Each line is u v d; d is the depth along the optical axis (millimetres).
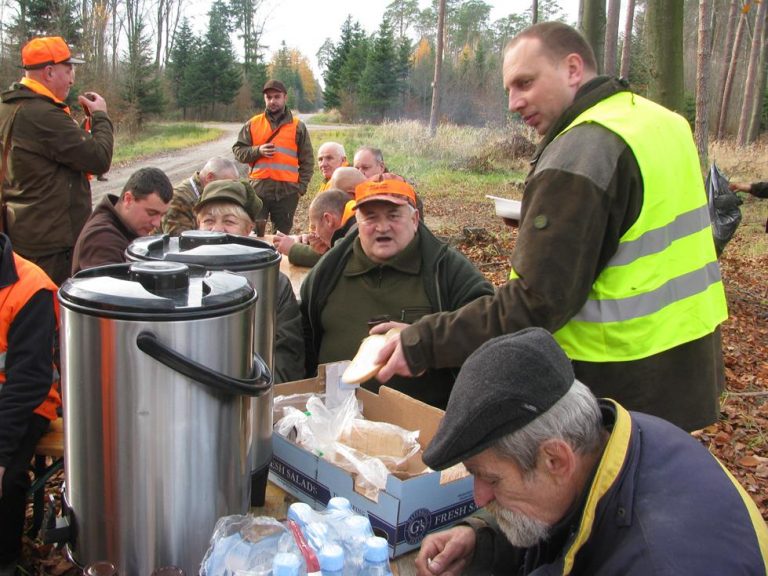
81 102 4430
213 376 1382
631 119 1849
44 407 2498
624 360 1901
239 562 1264
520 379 1220
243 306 1455
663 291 1878
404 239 2744
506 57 2061
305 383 2268
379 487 1690
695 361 1962
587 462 1283
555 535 1396
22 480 2383
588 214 1743
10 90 4090
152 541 1442
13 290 2270
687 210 1932
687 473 1264
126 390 1361
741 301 7988
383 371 1830
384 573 1262
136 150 25188
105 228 3242
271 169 7410
